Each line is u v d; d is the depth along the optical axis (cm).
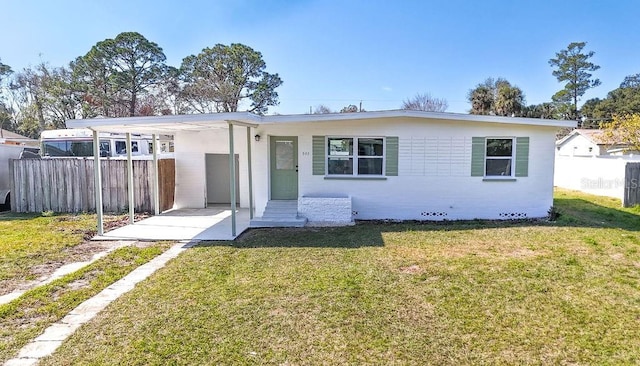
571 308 444
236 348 358
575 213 1141
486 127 1038
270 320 417
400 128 1044
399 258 658
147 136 1628
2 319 429
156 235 863
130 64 3481
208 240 815
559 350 353
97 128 867
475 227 939
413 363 333
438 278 552
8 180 1353
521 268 595
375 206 1064
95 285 538
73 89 3403
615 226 945
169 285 531
